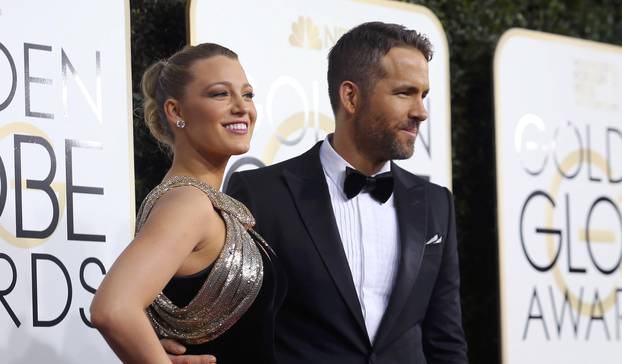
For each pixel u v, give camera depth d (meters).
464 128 6.58
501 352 6.09
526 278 6.22
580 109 6.59
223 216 3.21
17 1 4.61
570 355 6.35
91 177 4.73
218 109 3.38
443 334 4.23
